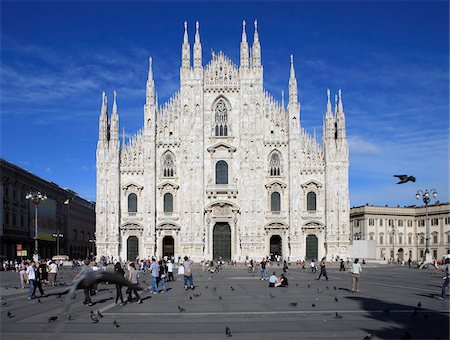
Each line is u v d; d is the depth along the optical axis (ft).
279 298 132.57
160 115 363.97
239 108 363.15
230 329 84.74
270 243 362.12
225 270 302.04
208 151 360.48
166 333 81.92
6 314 105.40
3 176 346.54
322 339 75.72
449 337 76.33
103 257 317.83
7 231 354.95
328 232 352.28
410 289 158.71
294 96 360.28
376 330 82.53
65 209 505.25
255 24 366.84
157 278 155.94
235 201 357.20
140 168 358.43
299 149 358.02
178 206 358.02
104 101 359.25
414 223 581.53
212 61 367.25
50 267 189.88
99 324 91.61
